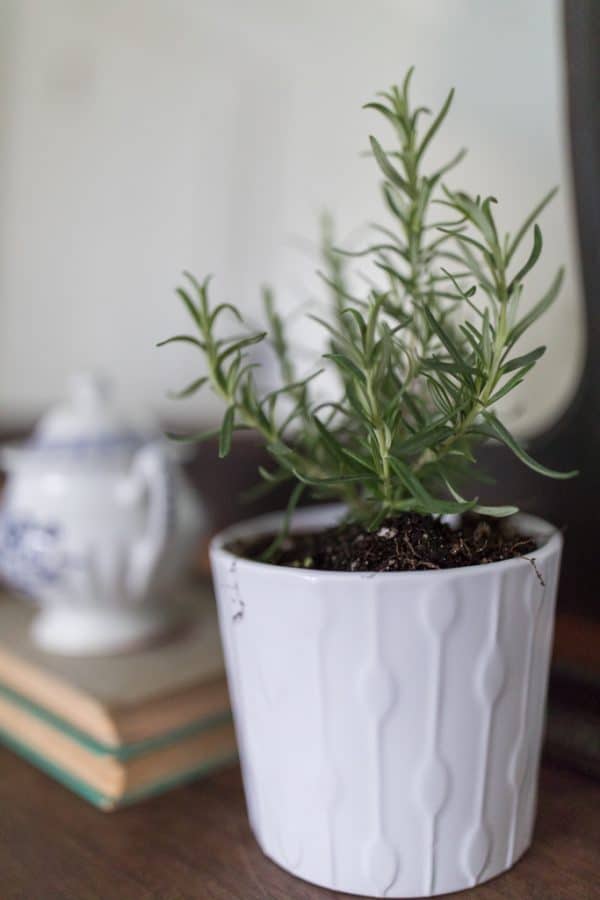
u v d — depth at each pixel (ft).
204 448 3.02
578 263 2.03
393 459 1.50
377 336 1.80
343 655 1.54
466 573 1.52
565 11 1.94
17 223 4.85
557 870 1.64
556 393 2.58
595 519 2.11
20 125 4.77
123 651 2.19
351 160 3.48
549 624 1.63
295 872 1.65
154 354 4.52
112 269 4.65
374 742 1.56
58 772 1.98
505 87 2.93
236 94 4.04
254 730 1.65
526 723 1.62
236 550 1.76
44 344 4.87
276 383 3.09
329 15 3.57
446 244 2.22
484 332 1.51
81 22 4.56
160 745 1.92
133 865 1.70
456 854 1.59
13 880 1.67
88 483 2.24
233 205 4.11
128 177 4.53
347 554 1.62
